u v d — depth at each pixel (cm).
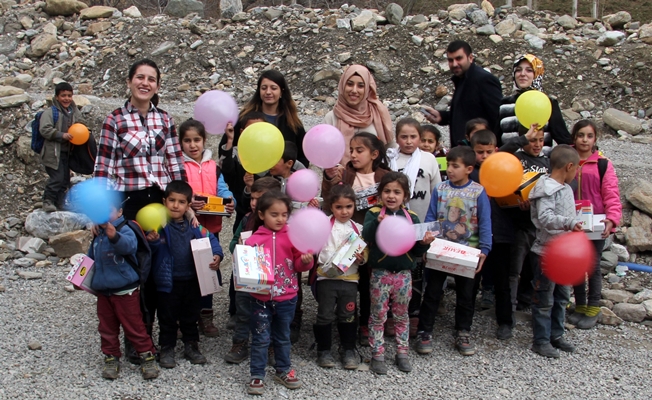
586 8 2692
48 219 704
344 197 427
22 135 873
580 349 481
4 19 1462
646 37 1277
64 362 435
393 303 443
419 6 2742
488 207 467
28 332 485
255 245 412
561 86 1202
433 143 544
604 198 515
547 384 427
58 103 738
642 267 614
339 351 459
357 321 496
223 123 436
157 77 443
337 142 419
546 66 1238
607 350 480
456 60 570
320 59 1288
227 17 1494
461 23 1352
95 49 1377
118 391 395
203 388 403
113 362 415
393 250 401
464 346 467
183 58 1331
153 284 442
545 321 469
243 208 493
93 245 411
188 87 1251
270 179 439
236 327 435
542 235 468
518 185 434
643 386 427
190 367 430
